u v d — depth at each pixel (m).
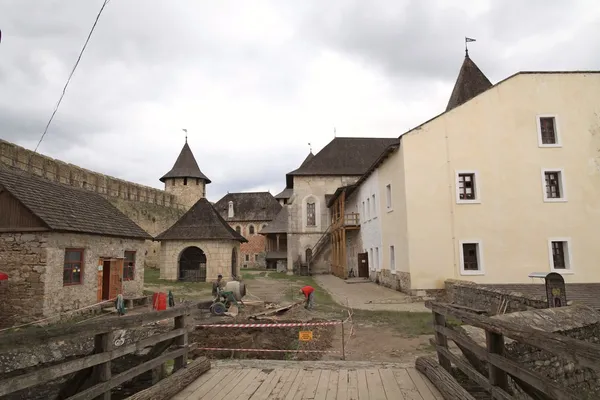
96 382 4.13
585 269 18.44
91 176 35.75
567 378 6.89
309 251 39.09
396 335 10.86
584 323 7.27
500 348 4.12
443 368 5.49
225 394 5.27
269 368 6.54
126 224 18.61
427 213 18.77
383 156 21.97
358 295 19.97
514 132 19.33
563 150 19.23
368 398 5.04
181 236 26.81
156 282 26.17
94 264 15.29
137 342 4.80
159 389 4.84
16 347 3.11
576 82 19.67
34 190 14.55
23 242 12.95
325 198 39.44
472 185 19.22
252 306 14.93
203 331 11.26
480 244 18.58
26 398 8.04
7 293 12.73
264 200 66.00
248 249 62.12
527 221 18.77
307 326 11.58
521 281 18.36
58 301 13.31
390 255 22.14
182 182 53.16
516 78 19.64
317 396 5.16
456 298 16.02
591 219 18.81
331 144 41.88
